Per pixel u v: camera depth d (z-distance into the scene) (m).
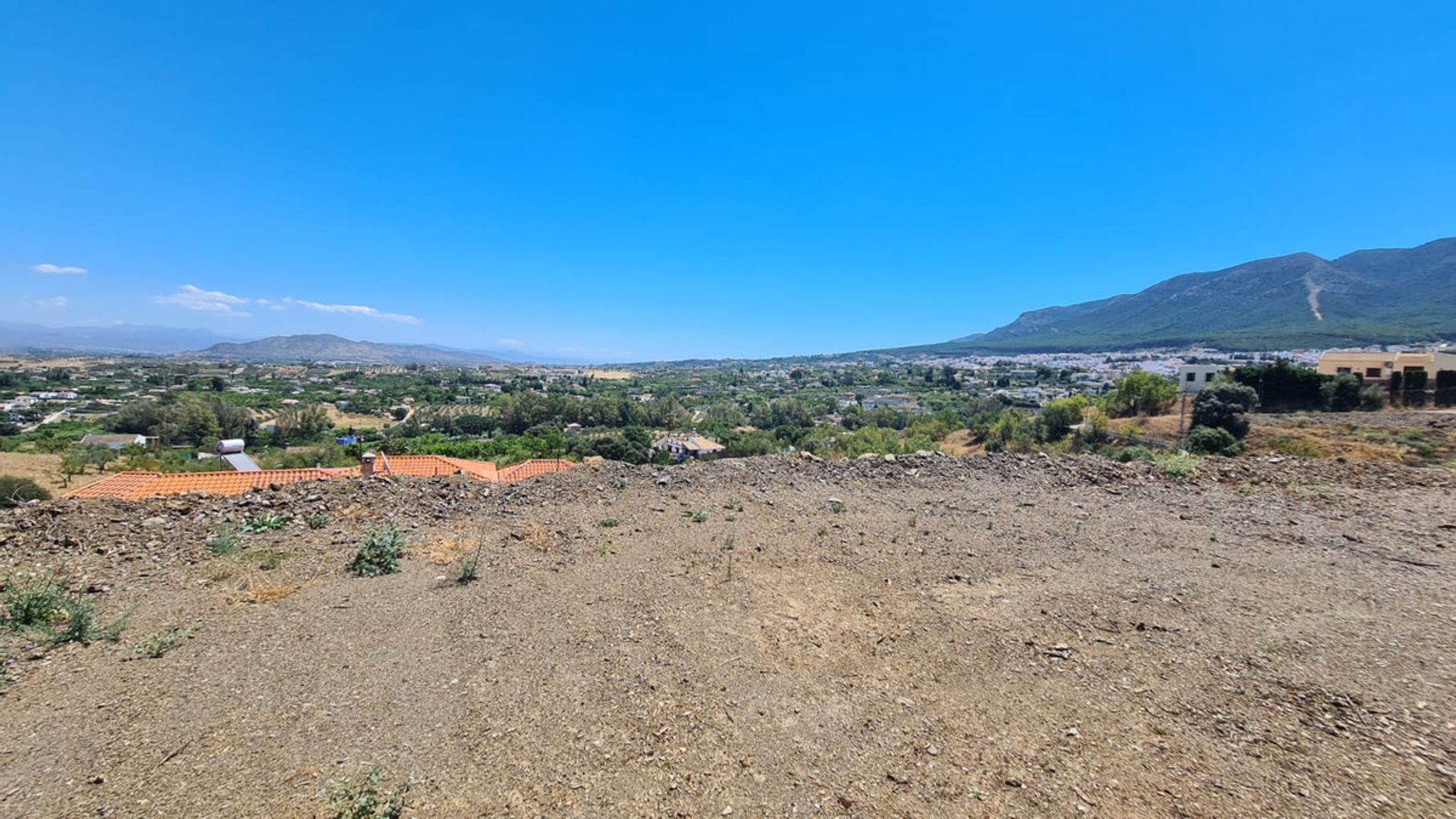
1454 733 2.90
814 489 7.89
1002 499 7.50
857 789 2.57
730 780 2.61
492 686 3.26
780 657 3.63
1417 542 5.87
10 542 5.11
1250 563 5.30
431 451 26.97
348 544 5.50
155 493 8.95
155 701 3.04
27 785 2.43
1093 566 5.19
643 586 4.67
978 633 3.95
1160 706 3.16
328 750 2.71
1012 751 2.82
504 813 2.38
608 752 2.76
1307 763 2.72
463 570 4.78
